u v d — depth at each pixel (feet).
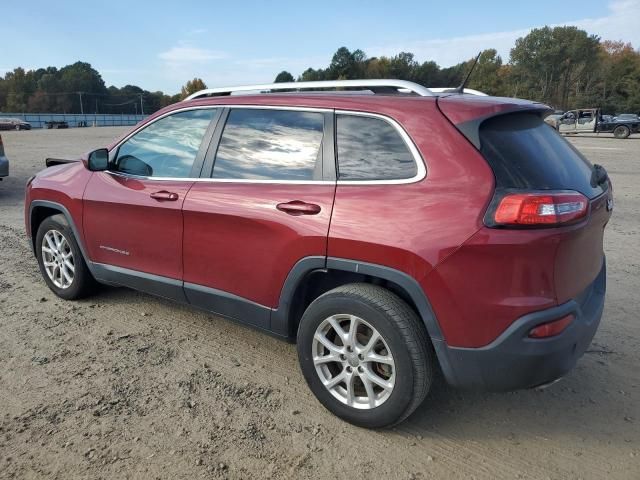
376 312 8.96
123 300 15.49
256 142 10.96
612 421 10.19
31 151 62.54
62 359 12.03
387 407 9.22
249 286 10.82
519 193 8.02
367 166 9.41
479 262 8.14
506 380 8.52
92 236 13.87
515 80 374.84
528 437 9.69
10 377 11.19
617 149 75.00
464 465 8.91
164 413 10.10
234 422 9.90
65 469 8.56
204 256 11.44
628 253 21.18
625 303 15.84
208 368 11.82
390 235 8.73
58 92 446.60
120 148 13.61
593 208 8.99
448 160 8.61
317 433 9.65
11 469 8.52
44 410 10.07
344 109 9.90
